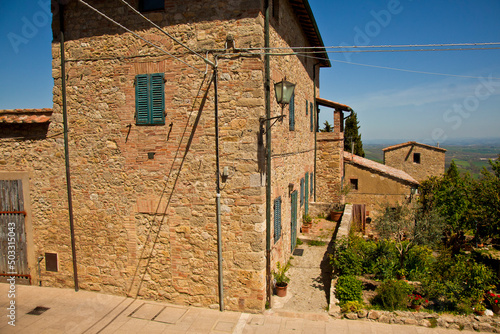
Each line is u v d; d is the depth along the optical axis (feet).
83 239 24.53
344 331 19.72
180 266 22.67
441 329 20.16
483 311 21.09
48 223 25.23
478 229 38.52
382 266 27.04
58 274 25.36
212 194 21.81
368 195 53.67
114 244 23.89
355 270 25.26
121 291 24.00
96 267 24.43
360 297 22.36
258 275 21.34
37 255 25.68
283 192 28.68
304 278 27.55
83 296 24.04
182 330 19.76
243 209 21.30
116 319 21.02
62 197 24.73
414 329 20.08
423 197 45.57
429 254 29.32
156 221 22.97
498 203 36.09
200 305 22.47
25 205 25.45
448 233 45.34
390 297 21.59
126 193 23.35
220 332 19.52
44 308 22.36
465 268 23.88
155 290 23.31
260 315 21.42
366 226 49.67
